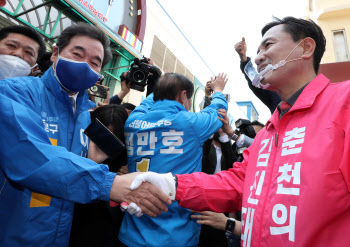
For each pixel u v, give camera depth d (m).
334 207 0.56
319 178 0.58
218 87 1.67
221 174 1.05
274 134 0.84
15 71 1.43
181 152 1.16
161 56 6.73
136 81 2.11
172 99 1.37
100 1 4.62
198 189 0.95
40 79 1.07
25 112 0.78
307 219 0.57
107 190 0.78
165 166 1.14
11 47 1.48
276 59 0.85
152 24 6.32
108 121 1.31
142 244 1.03
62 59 1.02
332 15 4.16
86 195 0.74
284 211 0.63
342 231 0.55
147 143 1.21
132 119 1.33
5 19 3.48
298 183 0.62
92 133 0.99
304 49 0.85
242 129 2.49
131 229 1.11
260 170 0.81
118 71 4.85
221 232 1.71
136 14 5.65
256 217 0.73
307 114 0.71
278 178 0.70
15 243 0.84
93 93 2.24
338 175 0.57
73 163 0.73
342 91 0.67
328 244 0.55
